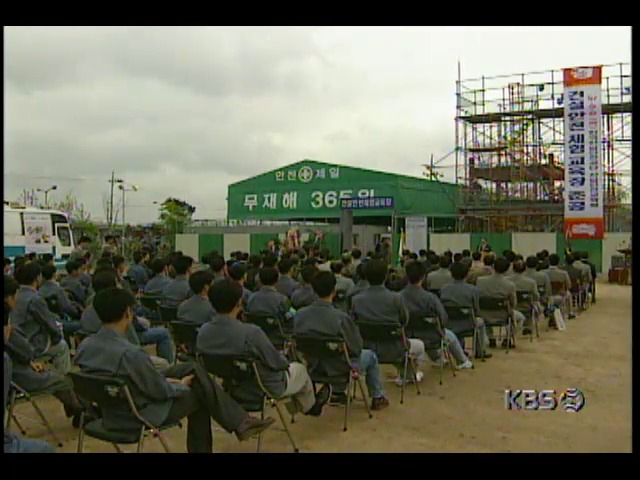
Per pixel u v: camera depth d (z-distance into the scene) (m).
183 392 4.18
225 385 4.72
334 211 29.70
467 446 5.08
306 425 5.62
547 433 5.39
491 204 26.00
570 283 12.50
